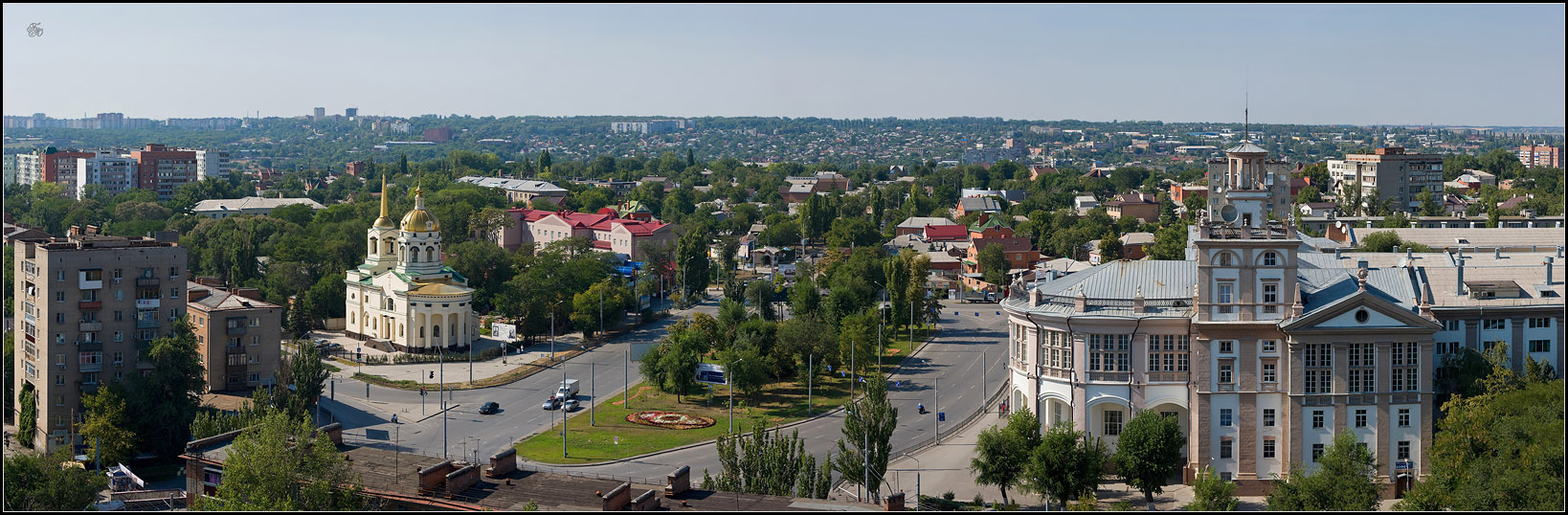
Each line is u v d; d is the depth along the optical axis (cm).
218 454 16362
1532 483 14600
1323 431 17575
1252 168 17775
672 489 14300
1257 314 17638
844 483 18288
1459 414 17112
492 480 14862
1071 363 18350
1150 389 18025
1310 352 17488
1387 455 17588
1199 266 17650
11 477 16275
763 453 16512
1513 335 19675
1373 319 17462
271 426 15112
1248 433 17762
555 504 14012
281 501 14350
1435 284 19875
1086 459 16688
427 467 15075
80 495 16575
